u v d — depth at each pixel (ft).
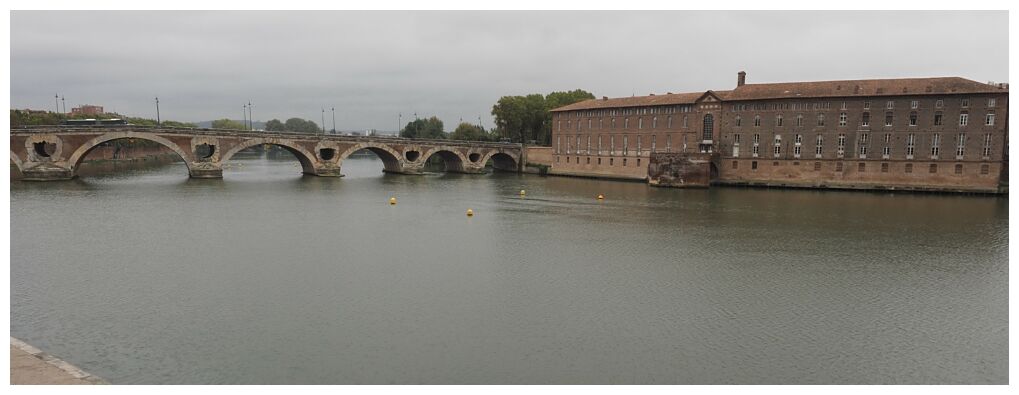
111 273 136.87
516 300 119.96
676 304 118.52
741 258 158.20
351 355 92.48
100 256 153.17
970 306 119.03
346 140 410.72
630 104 407.85
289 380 83.71
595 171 438.40
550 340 99.30
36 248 161.58
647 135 400.88
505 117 558.97
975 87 311.88
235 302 116.98
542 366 89.51
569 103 562.25
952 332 105.19
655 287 130.11
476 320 108.27
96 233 183.01
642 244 175.83
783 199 292.40
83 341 96.73
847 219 225.76
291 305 115.55
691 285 131.85
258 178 382.01
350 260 152.56
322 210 241.14
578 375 86.63
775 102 350.64
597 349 96.02
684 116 378.73
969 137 312.91
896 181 329.72
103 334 99.81
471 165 469.16
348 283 131.03
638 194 314.55
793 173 350.84
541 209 251.19
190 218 214.48
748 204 271.49
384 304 116.67
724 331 104.17
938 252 166.50
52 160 322.34
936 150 320.70
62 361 80.74
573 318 109.81
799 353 95.50
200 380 83.35
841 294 126.21
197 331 101.50
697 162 349.00
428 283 131.54
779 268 147.64
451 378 85.05
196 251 160.86
